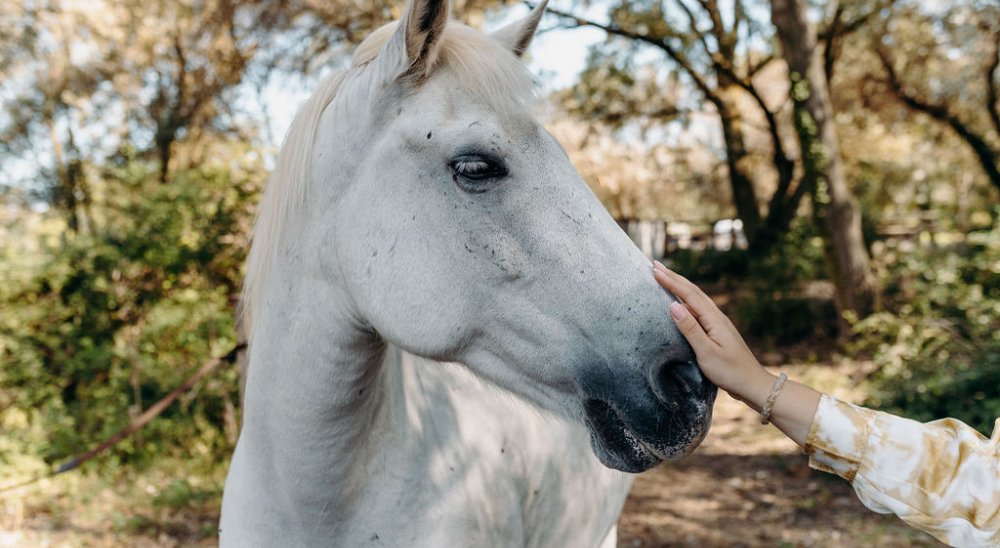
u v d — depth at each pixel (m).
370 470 1.45
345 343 1.35
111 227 6.70
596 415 1.26
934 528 1.08
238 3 10.59
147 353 6.17
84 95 11.59
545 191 1.28
